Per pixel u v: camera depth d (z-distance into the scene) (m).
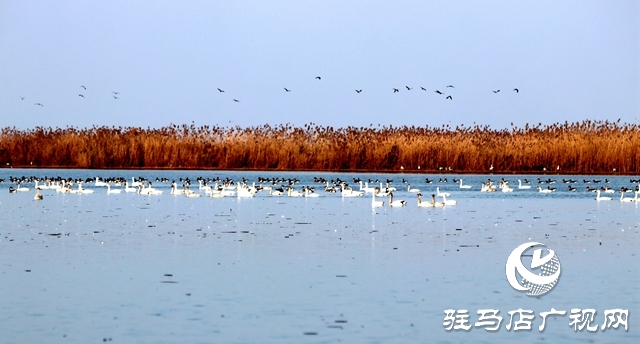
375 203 86.00
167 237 55.78
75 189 117.94
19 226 63.03
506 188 121.06
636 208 88.56
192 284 37.91
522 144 172.38
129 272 40.94
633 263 45.22
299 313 32.75
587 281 39.84
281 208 83.69
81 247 50.19
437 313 33.16
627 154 165.88
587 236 58.44
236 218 71.06
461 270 42.16
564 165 169.62
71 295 35.56
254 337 29.56
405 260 45.38
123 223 65.88
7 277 39.53
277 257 46.16
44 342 28.94
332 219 70.38
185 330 30.34
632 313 33.81
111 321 31.52
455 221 69.25
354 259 45.59
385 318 32.22
